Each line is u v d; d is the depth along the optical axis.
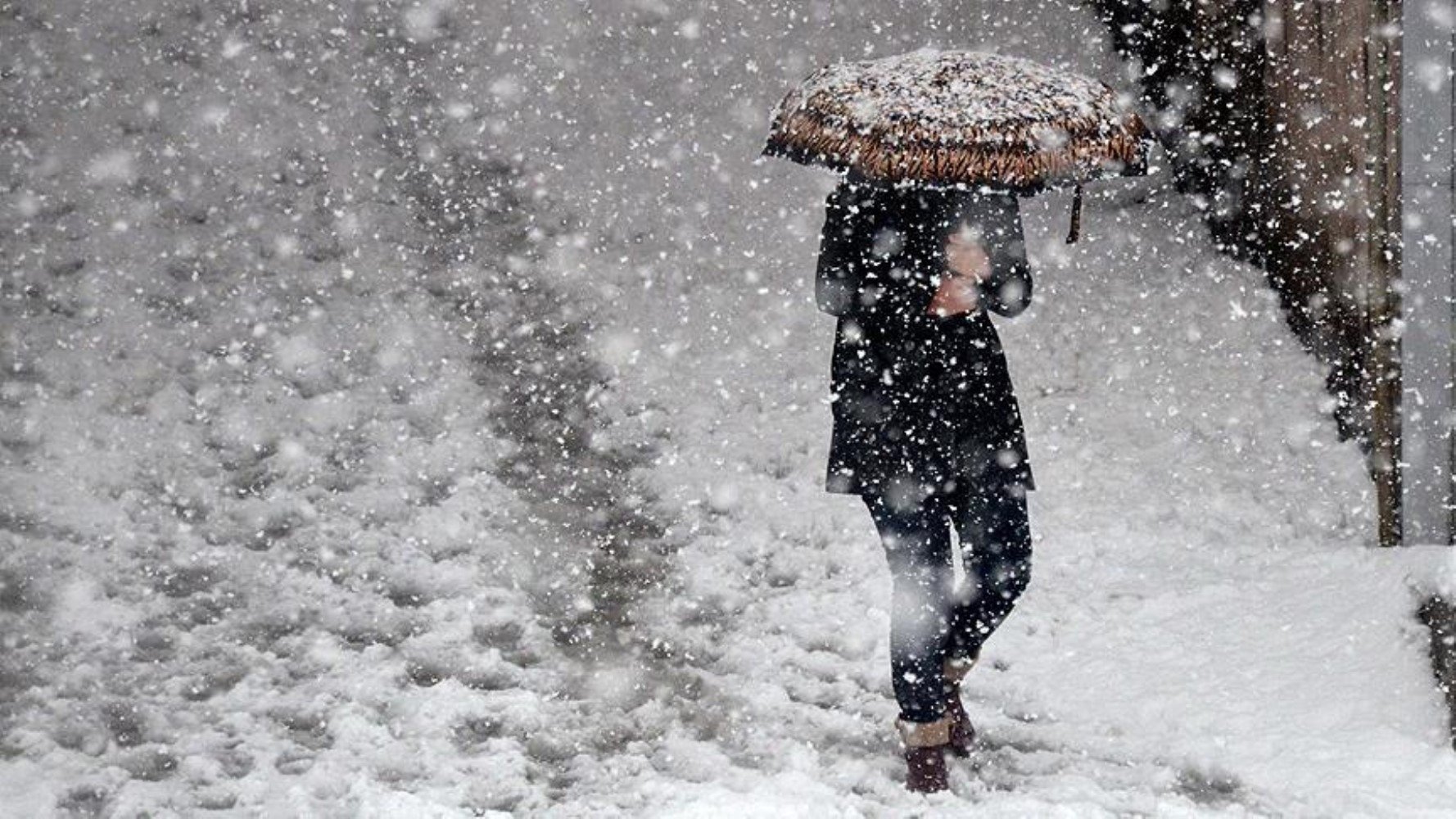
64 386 19.91
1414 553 16.84
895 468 12.93
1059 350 22.61
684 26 31.73
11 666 14.71
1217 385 21.50
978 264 12.84
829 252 13.07
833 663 15.52
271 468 18.97
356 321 22.53
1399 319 17.12
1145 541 17.83
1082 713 14.48
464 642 15.73
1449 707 14.00
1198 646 15.53
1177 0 26.72
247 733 13.93
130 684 14.62
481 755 13.71
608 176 27.56
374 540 17.64
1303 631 15.70
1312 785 13.10
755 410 21.25
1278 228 23.00
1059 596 16.67
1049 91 12.44
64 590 16.03
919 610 12.87
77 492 17.81
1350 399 20.02
